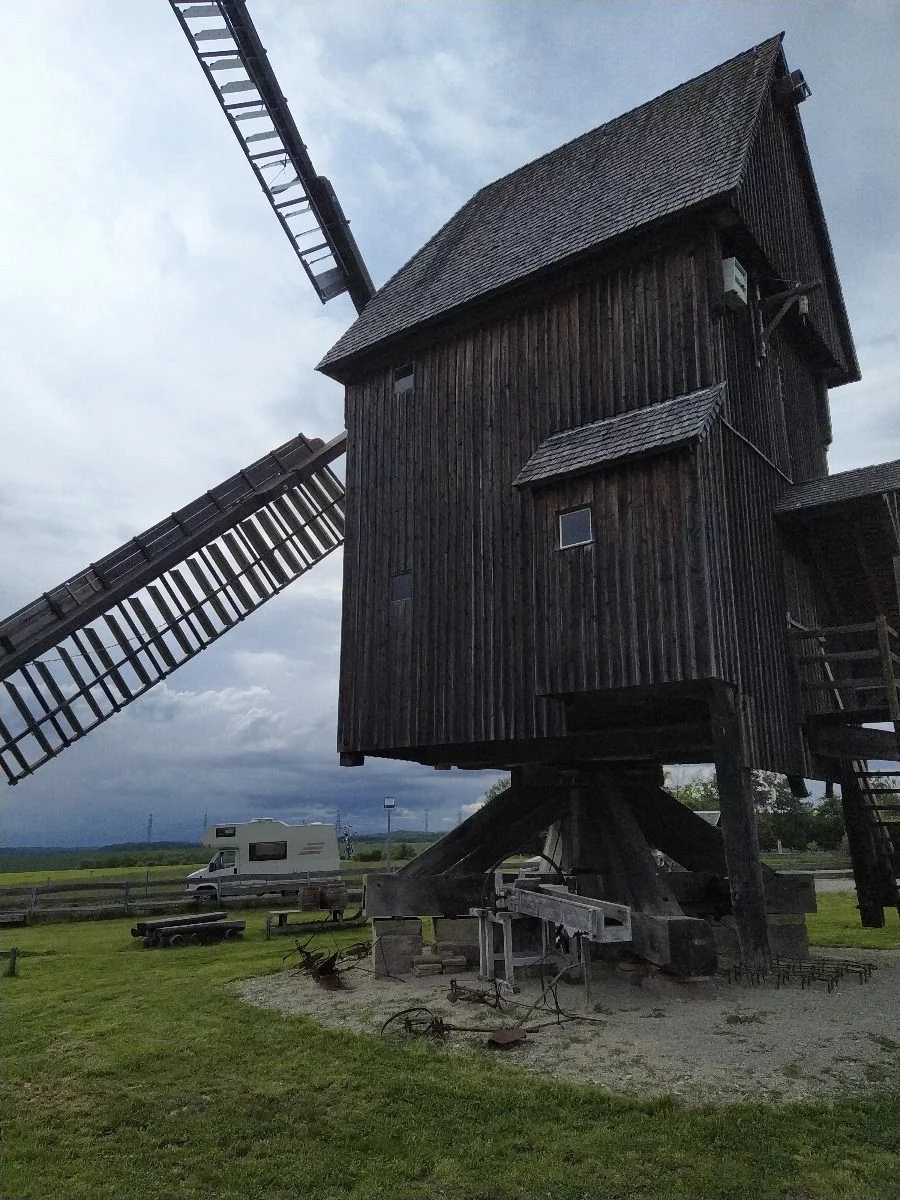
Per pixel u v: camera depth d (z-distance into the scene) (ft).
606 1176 20.54
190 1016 35.99
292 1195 20.39
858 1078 25.73
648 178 46.52
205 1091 26.76
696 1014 32.45
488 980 38.86
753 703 39.88
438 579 48.93
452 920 44.29
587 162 56.34
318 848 118.11
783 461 50.34
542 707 42.75
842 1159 20.95
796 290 47.19
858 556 51.52
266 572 65.00
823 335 58.23
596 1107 24.11
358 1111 24.79
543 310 47.47
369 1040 30.83
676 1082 25.71
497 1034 29.84
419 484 51.47
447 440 50.57
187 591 60.29
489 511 47.37
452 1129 23.44
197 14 60.34
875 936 53.98
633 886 40.04
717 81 52.90
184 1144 23.26
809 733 46.73
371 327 57.06
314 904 73.92
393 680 49.85
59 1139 23.84
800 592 49.19
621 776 49.60
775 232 48.44
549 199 54.95
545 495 42.09
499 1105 24.62
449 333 51.67
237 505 64.49
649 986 35.78
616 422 42.19
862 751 46.52
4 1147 23.32
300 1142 23.11
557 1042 29.71
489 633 45.70
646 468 38.83
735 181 39.81
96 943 67.97
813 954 47.42
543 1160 21.47
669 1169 20.72
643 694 39.60
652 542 38.04
